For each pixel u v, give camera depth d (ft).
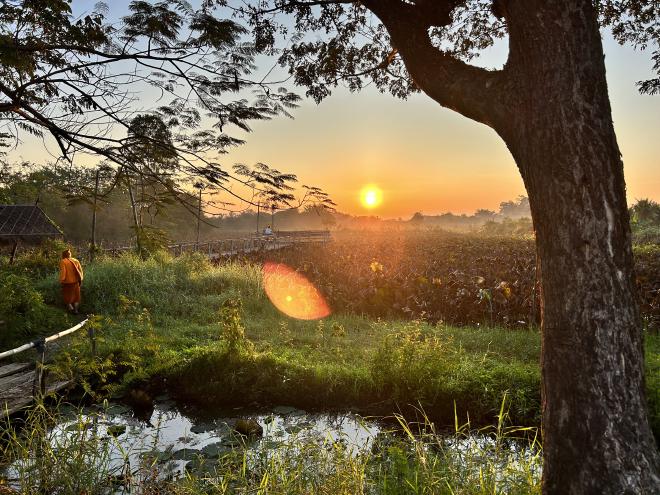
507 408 21.34
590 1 8.84
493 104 9.42
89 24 13.09
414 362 24.13
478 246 93.61
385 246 94.94
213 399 24.41
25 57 13.29
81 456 14.23
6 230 89.25
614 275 8.25
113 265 49.60
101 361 26.35
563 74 8.55
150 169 14.88
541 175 8.75
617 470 7.82
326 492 11.59
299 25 19.19
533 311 38.86
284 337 33.81
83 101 14.15
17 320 33.06
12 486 13.61
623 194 8.55
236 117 14.24
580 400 8.21
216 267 62.18
